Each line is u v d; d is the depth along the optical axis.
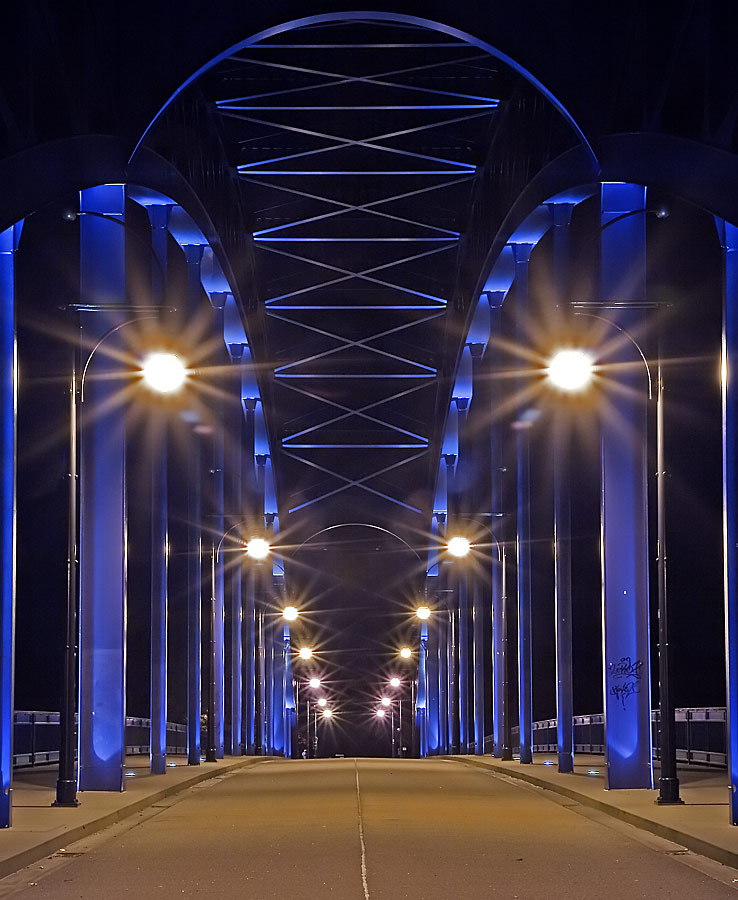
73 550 24.47
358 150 49.91
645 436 27.27
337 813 24.08
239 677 64.44
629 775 27.14
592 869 15.98
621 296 27.62
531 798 28.16
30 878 15.73
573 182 31.97
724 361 19.77
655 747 42.88
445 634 84.94
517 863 16.53
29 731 41.69
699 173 20.17
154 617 36.81
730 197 19.61
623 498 27.17
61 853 18.25
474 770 43.69
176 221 41.47
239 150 48.91
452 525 71.69
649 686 27.08
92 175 20.47
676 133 20.33
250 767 48.44
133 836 20.48
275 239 55.28
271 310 62.12
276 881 15.06
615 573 27.16
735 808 19.62
